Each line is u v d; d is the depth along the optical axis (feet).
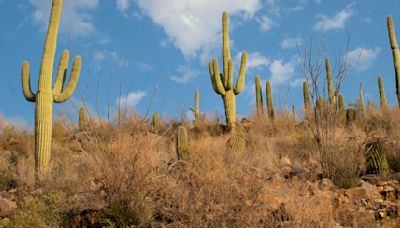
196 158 24.79
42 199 24.53
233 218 20.66
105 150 24.14
